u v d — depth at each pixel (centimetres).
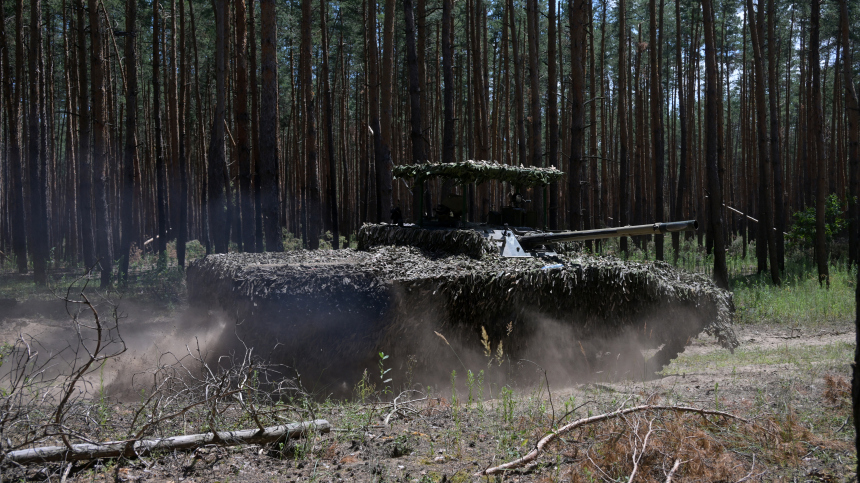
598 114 3534
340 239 2669
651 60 1925
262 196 1197
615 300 707
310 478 357
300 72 2758
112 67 2591
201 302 889
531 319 682
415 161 1488
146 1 2778
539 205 1380
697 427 421
